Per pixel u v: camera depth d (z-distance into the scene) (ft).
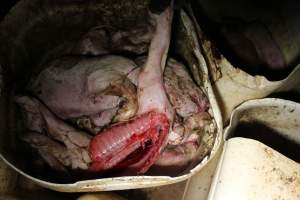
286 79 2.81
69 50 2.85
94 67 2.54
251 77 2.78
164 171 2.76
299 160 2.99
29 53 2.84
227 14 3.34
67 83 2.56
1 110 2.56
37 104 2.57
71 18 2.88
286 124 2.94
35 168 2.66
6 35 2.65
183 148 2.73
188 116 2.62
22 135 2.64
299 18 3.28
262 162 2.50
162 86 2.47
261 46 3.05
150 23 2.78
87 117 2.59
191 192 3.24
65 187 2.41
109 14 2.92
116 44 2.81
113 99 2.46
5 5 3.11
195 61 2.73
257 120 2.97
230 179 2.51
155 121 2.46
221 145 3.18
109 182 2.41
